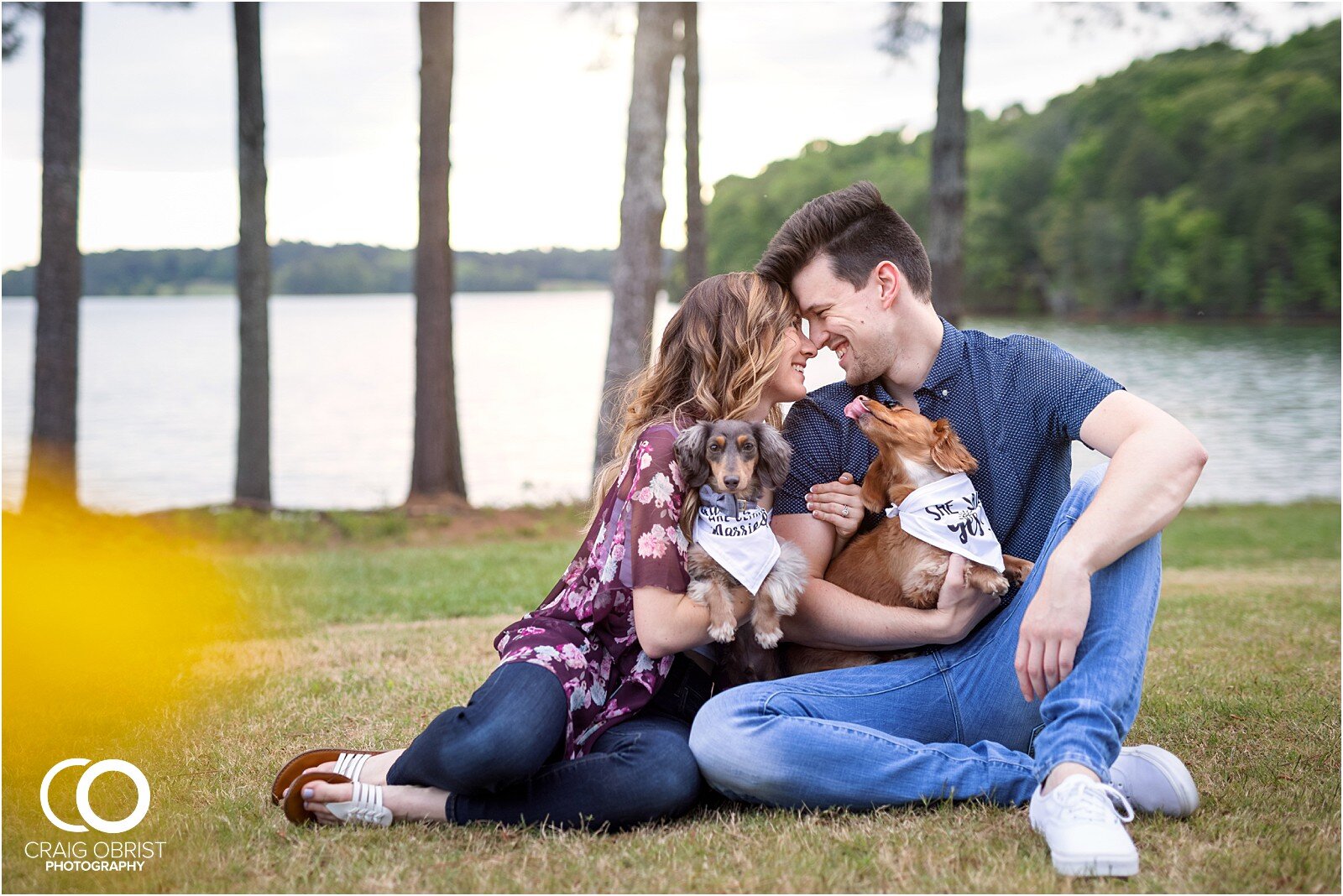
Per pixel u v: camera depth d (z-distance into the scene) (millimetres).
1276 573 8750
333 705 3848
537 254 114125
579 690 2697
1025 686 2512
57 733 3533
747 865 2350
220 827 2652
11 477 18188
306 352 54688
